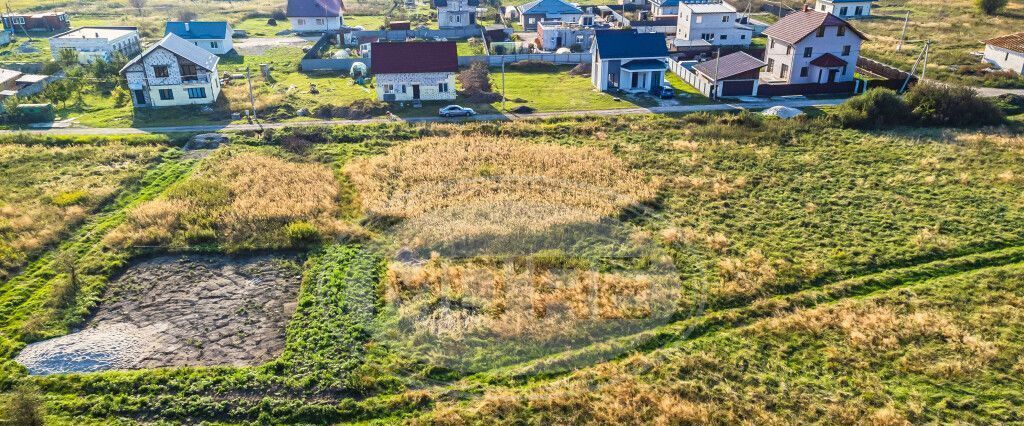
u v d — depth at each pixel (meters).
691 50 82.31
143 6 133.25
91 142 53.12
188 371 27.28
